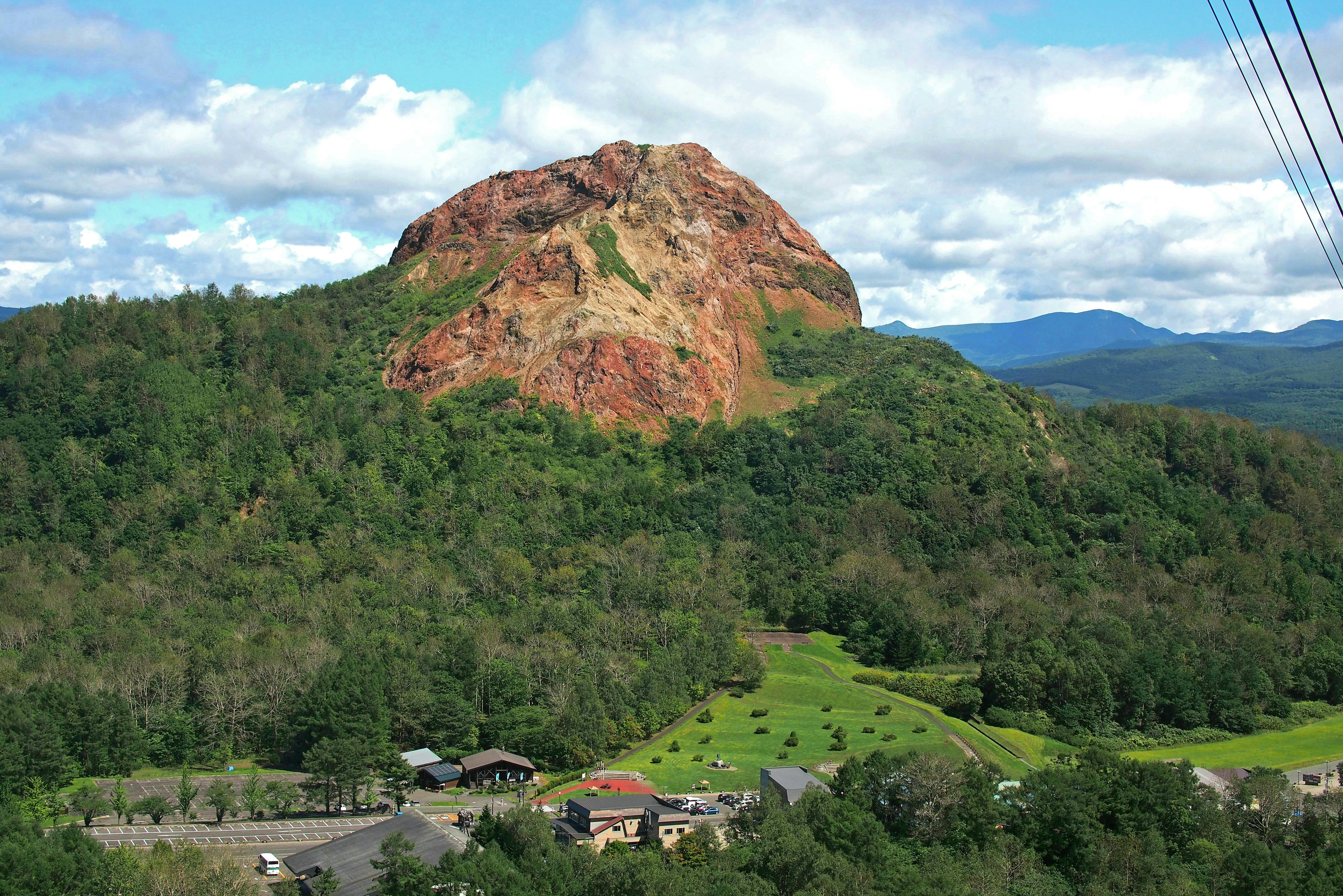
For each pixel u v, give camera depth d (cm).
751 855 12338
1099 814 13925
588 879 11675
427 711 17375
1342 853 12962
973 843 13362
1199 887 12631
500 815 13588
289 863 12594
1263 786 15188
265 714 18075
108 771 16675
